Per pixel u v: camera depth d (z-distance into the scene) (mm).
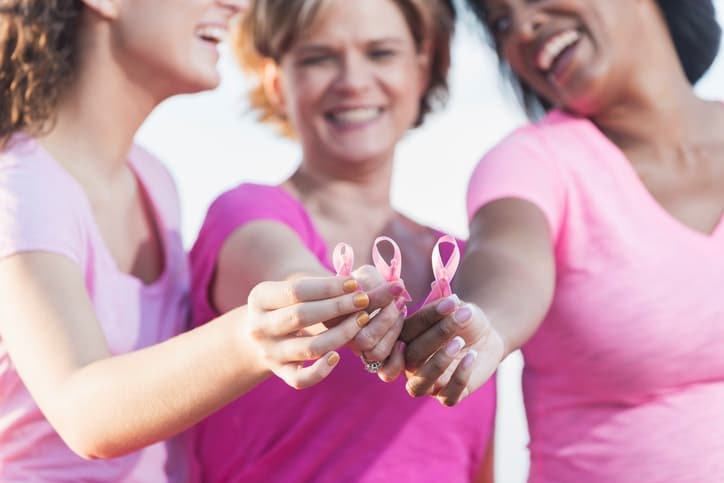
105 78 2480
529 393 2598
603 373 2447
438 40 3076
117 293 2426
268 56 3035
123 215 2572
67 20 2457
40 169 2328
